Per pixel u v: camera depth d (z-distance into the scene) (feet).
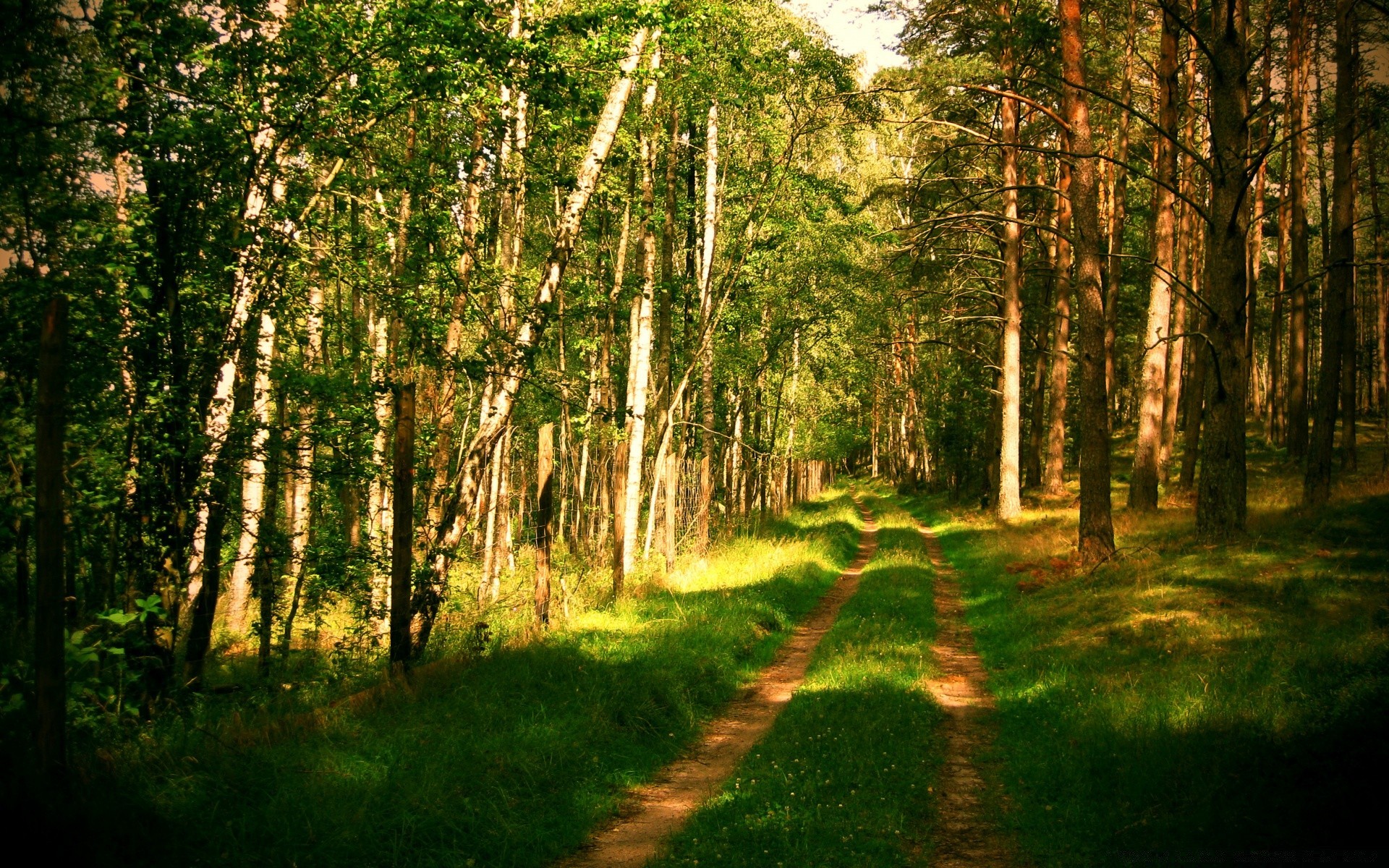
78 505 24.35
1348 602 29.81
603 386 65.82
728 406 89.66
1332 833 14.32
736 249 65.98
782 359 87.92
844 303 72.33
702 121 63.26
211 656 36.83
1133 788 18.17
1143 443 65.05
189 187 26.86
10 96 22.84
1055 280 97.86
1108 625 33.55
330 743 19.98
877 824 17.48
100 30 24.25
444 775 18.89
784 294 70.13
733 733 27.17
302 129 27.55
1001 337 99.55
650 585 46.88
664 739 25.34
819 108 59.00
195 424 26.50
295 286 30.91
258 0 27.04
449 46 26.71
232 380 30.35
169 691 25.52
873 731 23.68
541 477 34.86
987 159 86.74
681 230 72.79
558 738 22.41
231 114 26.61
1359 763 16.08
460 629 34.73
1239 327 42.70
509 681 26.08
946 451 119.85
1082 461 48.65
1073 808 17.90
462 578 56.34
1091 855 15.55
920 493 150.61
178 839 15.10
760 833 17.33
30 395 23.36
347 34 26.32
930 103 69.41
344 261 31.83
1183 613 32.30
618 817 19.93
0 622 23.29
